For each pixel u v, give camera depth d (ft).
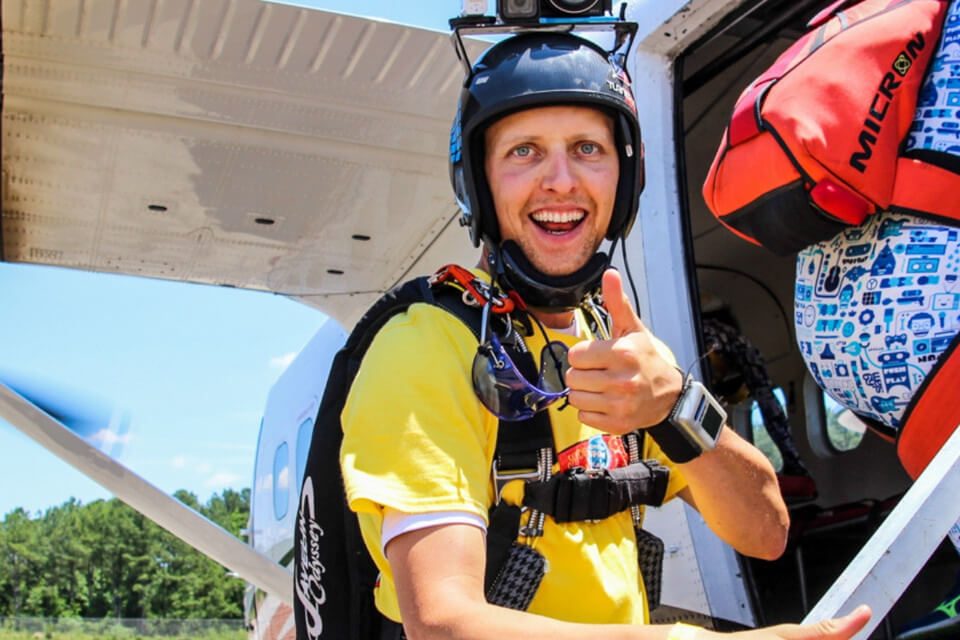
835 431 13.50
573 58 4.02
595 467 4.00
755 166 5.62
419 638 3.24
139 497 8.23
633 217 4.28
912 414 5.42
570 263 4.04
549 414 3.91
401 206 10.36
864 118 5.32
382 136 9.23
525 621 3.16
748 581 7.31
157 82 8.36
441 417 3.60
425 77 8.47
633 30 4.37
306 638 4.18
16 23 7.62
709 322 11.91
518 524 3.77
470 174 4.08
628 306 3.64
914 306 5.45
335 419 4.15
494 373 3.72
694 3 7.87
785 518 4.19
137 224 10.65
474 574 3.36
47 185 9.82
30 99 8.54
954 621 5.12
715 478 3.96
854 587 3.38
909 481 12.21
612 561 3.91
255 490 17.65
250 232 10.91
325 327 14.83
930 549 3.52
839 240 5.86
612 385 3.52
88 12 7.51
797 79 5.49
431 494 3.43
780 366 14.67
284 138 9.18
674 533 7.49
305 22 7.74
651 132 8.27
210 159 9.38
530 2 4.22
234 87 8.46
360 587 4.05
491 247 4.11
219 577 154.51
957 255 5.35
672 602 7.45
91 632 81.46
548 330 4.24
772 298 14.94
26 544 153.58
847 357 5.81
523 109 3.97
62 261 11.54
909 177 5.42
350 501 3.52
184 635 81.15
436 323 3.92
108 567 152.76
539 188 3.98
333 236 11.03
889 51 5.44
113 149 9.19
